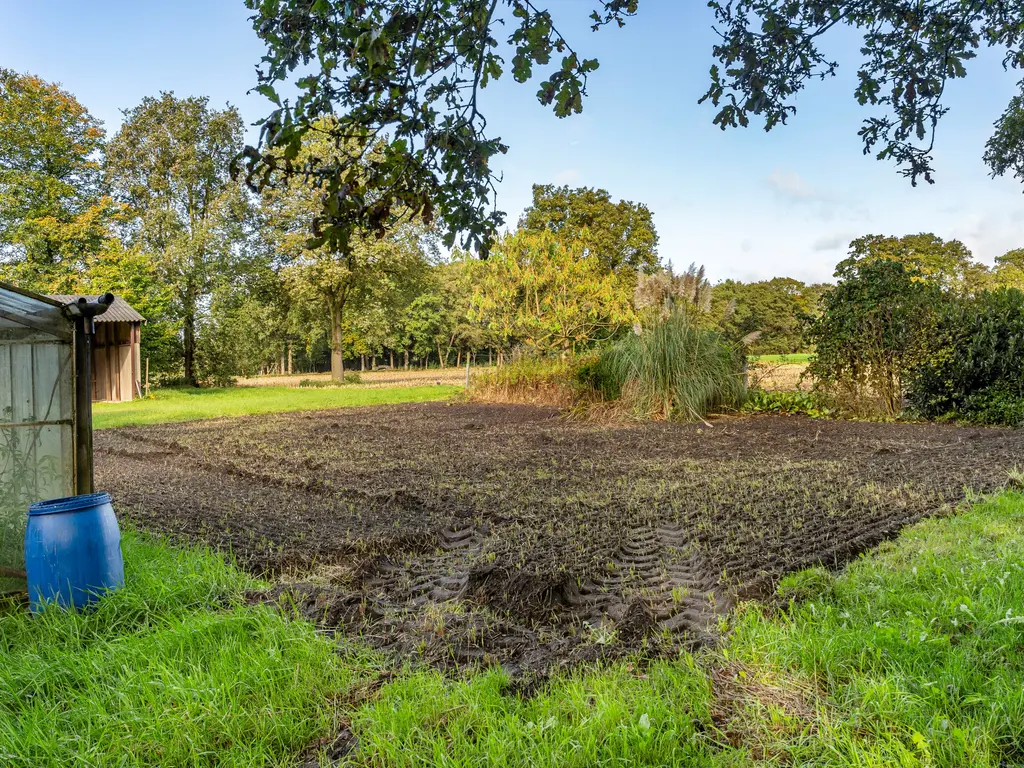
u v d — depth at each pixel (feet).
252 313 92.58
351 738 7.11
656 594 11.19
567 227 100.48
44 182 78.43
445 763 6.33
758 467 22.94
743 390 42.86
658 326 39.91
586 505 17.81
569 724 6.93
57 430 11.46
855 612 9.40
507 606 10.68
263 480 22.65
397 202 7.64
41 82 80.12
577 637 9.30
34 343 11.27
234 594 11.03
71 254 77.66
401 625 10.00
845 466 22.62
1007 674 7.39
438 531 15.66
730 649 8.63
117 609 10.16
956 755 6.16
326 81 6.57
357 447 29.99
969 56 9.64
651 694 7.42
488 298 56.90
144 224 86.79
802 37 9.49
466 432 35.50
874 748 6.31
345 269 82.02
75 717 7.39
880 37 10.14
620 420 38.65
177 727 7.04
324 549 14.28
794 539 14.03
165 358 87.76
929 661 7.84
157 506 18.67
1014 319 35.24
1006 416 33.91
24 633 9.69
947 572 10.46
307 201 78.48
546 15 7.06
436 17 6.85
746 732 6.83
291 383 110.42
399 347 182.80
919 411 37.88
